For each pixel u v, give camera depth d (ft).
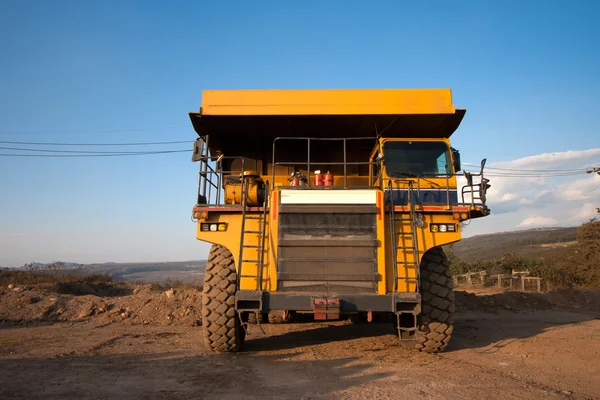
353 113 21.74
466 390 14.12
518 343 24.03
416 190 22.00
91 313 35.58
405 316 21.22
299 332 28.04
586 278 93.91
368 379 15.52
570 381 15.80
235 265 19.77
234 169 27.40
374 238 19.25
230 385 14.78
